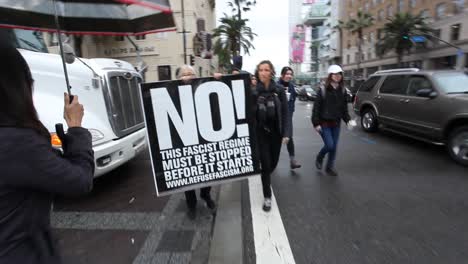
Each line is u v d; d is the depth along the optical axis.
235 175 3.24
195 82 3.03
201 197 3.61
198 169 3.15
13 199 1.00
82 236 3.03
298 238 2.97
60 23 2.85
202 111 3.08
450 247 2.78
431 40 33.84
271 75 3.43
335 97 4.53
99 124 3.94
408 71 7.16
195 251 2.73
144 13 2.98
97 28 3.02
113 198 4.02
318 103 4.58
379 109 7.89
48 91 3.61
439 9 32.56
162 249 2.78
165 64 21.77
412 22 34.03
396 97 7.17
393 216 3.40
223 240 2.86
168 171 3.08
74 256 2.69
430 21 34.16
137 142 4.79
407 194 4.03
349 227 3.17
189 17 21.33
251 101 3.17
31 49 3.90
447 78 6.05
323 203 3.78
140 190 4.29
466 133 5.19
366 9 48.34
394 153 6.21
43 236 1.13
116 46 21.48
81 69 3.85
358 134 8.41
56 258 1.20
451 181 4.50
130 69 4.96
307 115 14.41
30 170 0.99
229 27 33.59
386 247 2.79
